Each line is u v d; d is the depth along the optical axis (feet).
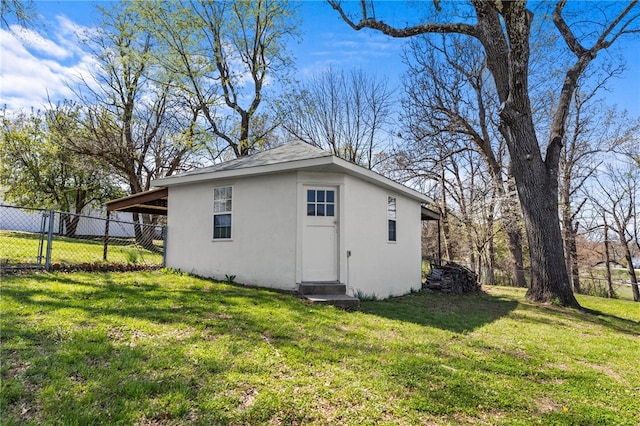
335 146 75.92
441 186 65.51
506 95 30.12
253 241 26.53
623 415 9.77
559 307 27.04
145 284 22.79
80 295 17.69
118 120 58.03
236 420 8.21
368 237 28.32
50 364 9.89
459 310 24.82
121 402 8.44
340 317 18.63
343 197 25.54
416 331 17.11
